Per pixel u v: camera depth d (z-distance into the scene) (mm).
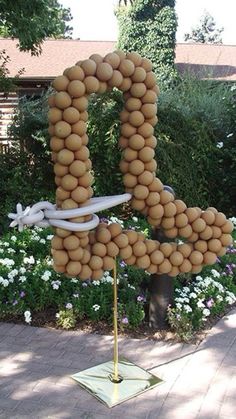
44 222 2977
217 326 4441
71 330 4320
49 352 3961
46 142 8094
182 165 7191
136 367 3729
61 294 4660
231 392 3451
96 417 3172
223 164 7770
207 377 3631
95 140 7324
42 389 3465
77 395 3404
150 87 3076
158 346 4070
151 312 4340
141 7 15422
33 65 16422
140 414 3207
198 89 9062
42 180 8320
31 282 4781
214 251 3326
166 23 15445
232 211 7789
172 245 3277
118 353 3947
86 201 2979
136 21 15594
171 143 7094
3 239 6000
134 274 5012
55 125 2859
